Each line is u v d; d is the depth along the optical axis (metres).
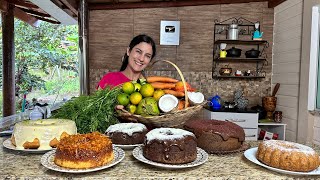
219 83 4.16
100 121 1.27
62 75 5.93
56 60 5.93
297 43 3.48
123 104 1.26
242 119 3.67
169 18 4.08
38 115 1.87
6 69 3.66
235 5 4.10
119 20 4.07
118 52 4.09
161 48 4.09
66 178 0.81
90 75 4.09
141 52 2.12
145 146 0.94
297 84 3.47
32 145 0.99
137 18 4.07
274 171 0.90
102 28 4.06
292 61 3.60
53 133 1.01
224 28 4.10
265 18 4.14
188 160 0.91
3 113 3.69
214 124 1.19
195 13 4.08
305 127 3.25
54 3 3.34
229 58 3.93
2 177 0.81
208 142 1.09
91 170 0.82
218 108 3.73
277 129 3.84
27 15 4.38
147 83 1.30
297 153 0.88
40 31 5.92
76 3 3.69
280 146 0.93
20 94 5.46
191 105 1.26
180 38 4.10
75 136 0.93
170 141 0.90
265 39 4.17
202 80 4.14
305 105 3.26
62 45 6.03
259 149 0.98
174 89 1.32
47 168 0.87
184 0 4.01
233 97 4.17
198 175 0.85
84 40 3.68
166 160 0.89
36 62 5.83
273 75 4.18
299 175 0.87
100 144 0.88
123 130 1.11
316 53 3.16
